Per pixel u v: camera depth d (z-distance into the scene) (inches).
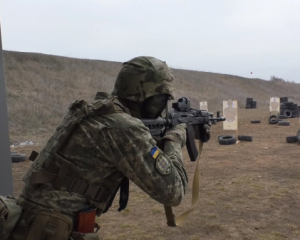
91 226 62.2
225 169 283.9
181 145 75.7
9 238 60.7
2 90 150.6
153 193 62.1
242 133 515.2
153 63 71.4
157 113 74.9
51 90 884.0
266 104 1434.5
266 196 209.3
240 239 150.9
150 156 60.9
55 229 58.2
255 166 290.4
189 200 207.5
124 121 61.5
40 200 61.2
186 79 1567.4
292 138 398.9
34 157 70.8
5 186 153.6
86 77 1152.8
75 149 61.9
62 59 1246.3
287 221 170.6
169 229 162.9
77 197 61.5
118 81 73.2
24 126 549.0
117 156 60.4
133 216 181.5
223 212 184.4
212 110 1046.4
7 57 1029.8
